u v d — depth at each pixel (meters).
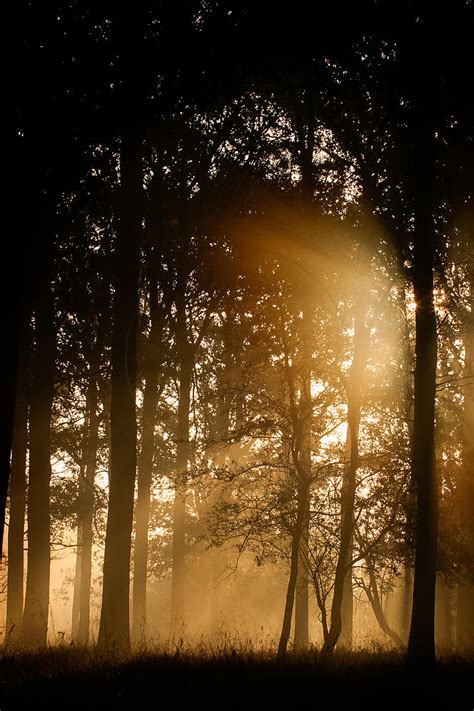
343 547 16.05
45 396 23.25
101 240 24.78
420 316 16.45
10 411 9.11
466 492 19.56
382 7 10.74
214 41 9.88
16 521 26.59
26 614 21.52
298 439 16.31
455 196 17.16
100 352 27.83
